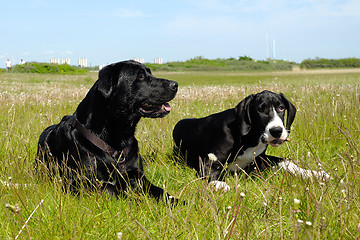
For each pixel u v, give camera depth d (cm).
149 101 353
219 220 253
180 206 297
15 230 241
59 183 322
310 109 658
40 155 396
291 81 2067
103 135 345
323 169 352
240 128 393
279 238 235
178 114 733
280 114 384
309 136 521
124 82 347
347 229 230
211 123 445
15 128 572
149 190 341
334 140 501
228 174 417
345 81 1764
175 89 360
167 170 402
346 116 594
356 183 292
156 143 502
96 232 255
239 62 7106
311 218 241
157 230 261
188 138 479
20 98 969
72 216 270
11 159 395
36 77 2906
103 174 346
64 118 385
